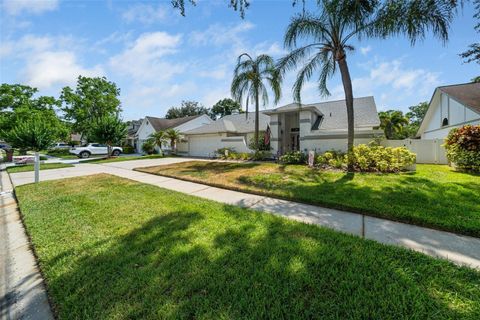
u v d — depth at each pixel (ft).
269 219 12.45
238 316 5.72
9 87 85.92
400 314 5.60
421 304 5.90
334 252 8.65
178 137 71.97
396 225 11.74
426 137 56.03
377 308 5.84
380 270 7.44
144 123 98.02
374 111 50.39
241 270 7.63
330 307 5.89
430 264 7.75
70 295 6.81
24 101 88.43
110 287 7.04
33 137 52.54
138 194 19.06
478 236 10.05
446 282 6.78
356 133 39.83
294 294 6.43
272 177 24.71
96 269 8.06
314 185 20.21
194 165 40.57
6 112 84.53
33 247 10.34
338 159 31.55
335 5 23.86
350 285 6.72
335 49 28.45
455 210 12.61
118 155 83.82
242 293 6.54
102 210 14.70
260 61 43.93
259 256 8.43
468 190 16.78
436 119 49.24
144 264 8.25
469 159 25.12
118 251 9.26
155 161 52.24
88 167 43.21
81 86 96.68
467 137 25.44
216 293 6.57
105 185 23.47
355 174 25.05
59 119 96.53
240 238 10.06
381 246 9.12
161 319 5.72
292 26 29.09
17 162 53.72
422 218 11.62
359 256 8.32
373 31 25.30
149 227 11.64
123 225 12.06
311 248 9.00
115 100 101.60
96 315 5.97
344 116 51.75
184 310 5.97
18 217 15.35
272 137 52.54
